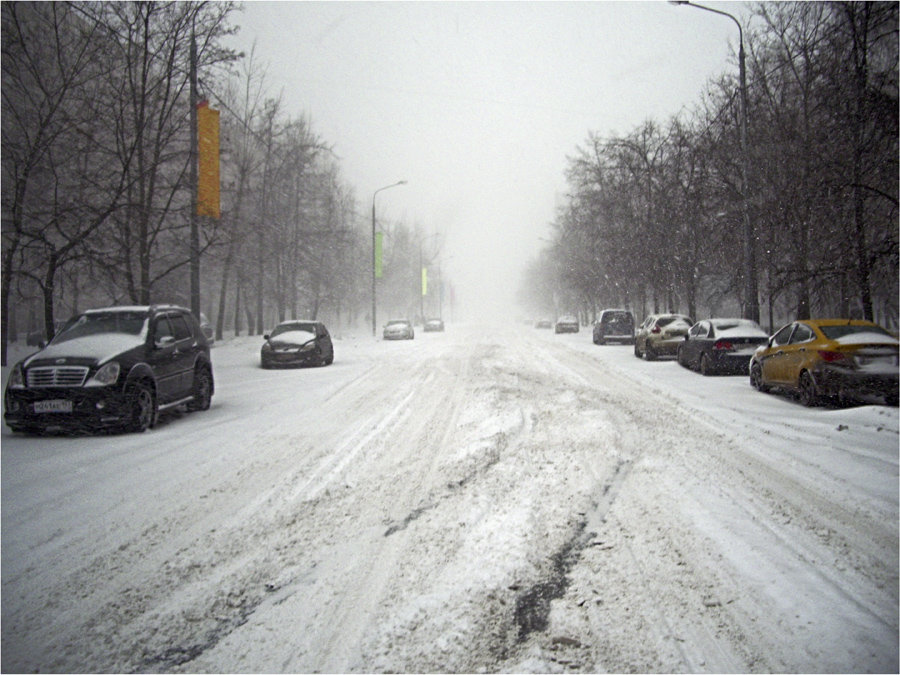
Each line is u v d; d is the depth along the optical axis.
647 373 17.02
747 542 4.44
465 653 3.03
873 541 4.48
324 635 3.23
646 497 5.46
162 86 20.81
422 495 5.62
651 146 31.84
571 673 2.86
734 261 22.19
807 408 10.69
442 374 17.05
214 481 6.36
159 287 29.78
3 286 18.12
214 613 3.51
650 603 3.53
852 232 15.77
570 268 47.16
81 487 6.26
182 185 21.08
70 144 19.00
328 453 7.53
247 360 25.05
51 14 18.84
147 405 9.60
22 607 3.64
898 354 10.09
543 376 16.00
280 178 37.69
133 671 2.95
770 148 18.70
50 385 8.79
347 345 35.41
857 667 2.90
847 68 15.45
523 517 4.91
